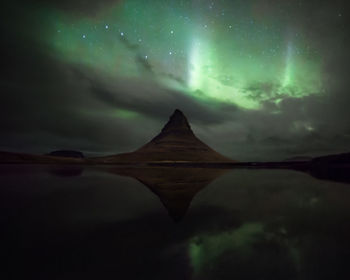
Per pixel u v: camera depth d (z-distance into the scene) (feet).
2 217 22.65
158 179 71.05
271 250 14.24
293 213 24.81
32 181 60.13
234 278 10.59
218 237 16.74
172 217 23.03
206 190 44.68
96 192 41.19
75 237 16.67
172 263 12.34
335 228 19.03
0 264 12.03
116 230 18.45
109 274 11.00
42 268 11.59
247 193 40.55
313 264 12.21
